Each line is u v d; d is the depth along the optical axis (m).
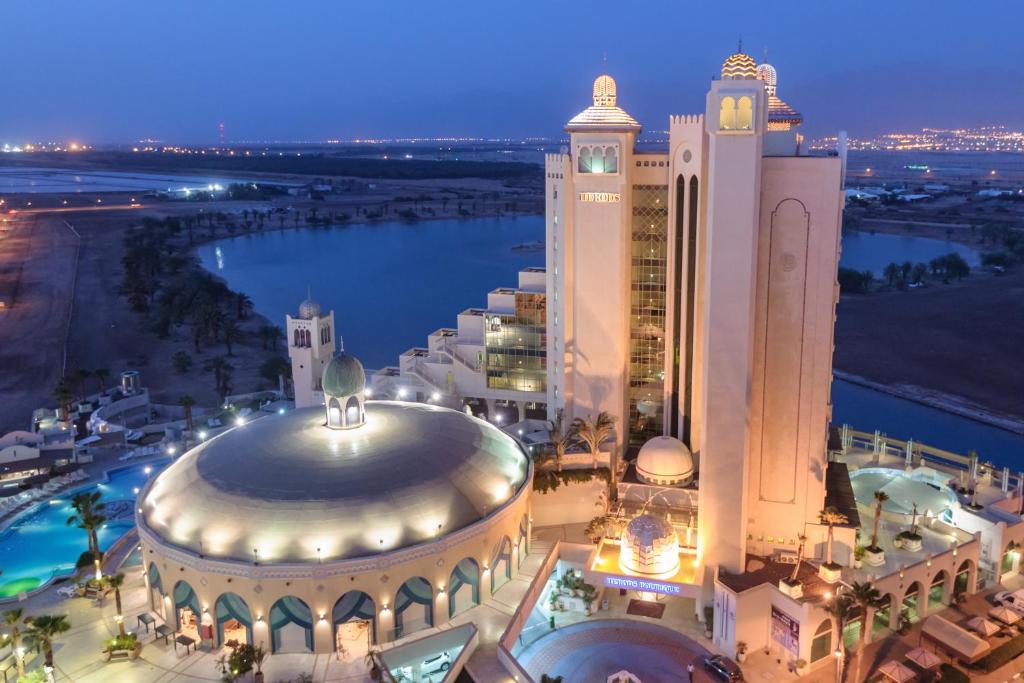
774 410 75.44
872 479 88.94
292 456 75.50
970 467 90.25
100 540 93.31
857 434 107.31
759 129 67.94
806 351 73.56
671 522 83.88
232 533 68.19
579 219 95.75
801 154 79.44
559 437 90.81
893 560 74.62
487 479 77.94
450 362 121.75
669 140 91.31
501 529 75.38
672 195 92.12
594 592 77.19
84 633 70.88
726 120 68.50
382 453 76.25
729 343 70.88
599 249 95.81
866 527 81.12
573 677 67.12
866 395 163.62
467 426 86.19
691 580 74.69
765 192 71.50
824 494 76.12
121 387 145.50
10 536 94.81
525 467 85.12
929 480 92.00
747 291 70.00
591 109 94.44
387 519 69.38
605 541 82.56
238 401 141.25
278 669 65.19
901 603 72.75
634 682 63.59
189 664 66.25
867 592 62.62
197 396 152.38
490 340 116.62
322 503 69.50
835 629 69.00
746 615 68.94
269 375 156.25
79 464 113.00
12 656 66.56
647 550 75.44
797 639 67.75
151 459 115.00
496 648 68.69
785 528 77.38
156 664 66.38
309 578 65.31
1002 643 69.38
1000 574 79.06
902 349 192.12
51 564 88.62
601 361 98.88
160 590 71.62
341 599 66.81
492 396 118.50
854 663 68.25
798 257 72.19
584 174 93.94
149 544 71.06
